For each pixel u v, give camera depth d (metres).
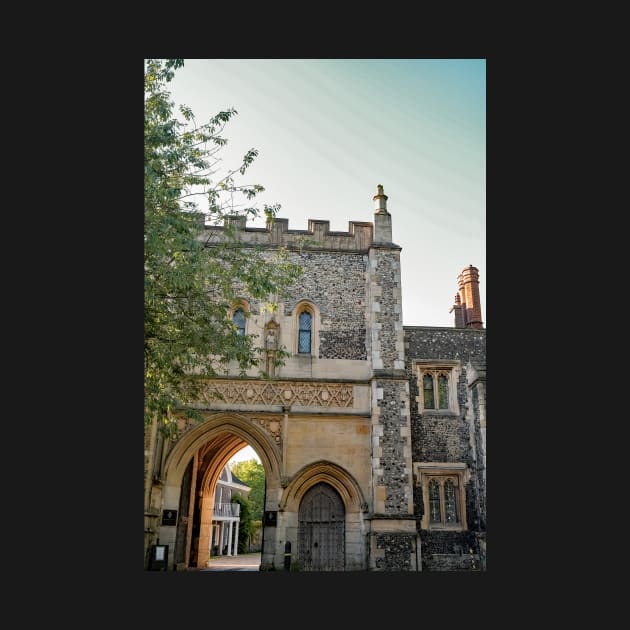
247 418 15.96
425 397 18.36
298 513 15.84
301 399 16.34
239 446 19.80
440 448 17.70
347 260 17.81
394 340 16.81
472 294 23.98
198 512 19.25
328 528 15.85
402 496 15.50
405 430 16.03
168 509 15.11
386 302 17.14
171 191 10.20
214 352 12.16
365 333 17.17
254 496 47.97
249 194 12.20
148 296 10.23
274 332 16.81
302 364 16.66
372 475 15.80
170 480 15.30
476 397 17.52
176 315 11.95
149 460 14.76
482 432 16.98
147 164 9.95
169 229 10.26
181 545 16.47
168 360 11.36
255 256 13.83
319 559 15.57
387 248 17.59
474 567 16.55
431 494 17.50
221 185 12.01
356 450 16.16
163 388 12.23
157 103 10.41
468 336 18.91
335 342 17.00
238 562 24.16
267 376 14.41
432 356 18.59
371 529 15.18
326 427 16.23
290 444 16.02
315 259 17.69
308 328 17.25
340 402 16.48
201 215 11.77
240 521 39.62
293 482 15.72
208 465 19.45
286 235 17.84
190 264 10.76
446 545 16.84
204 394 15.95
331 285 17.52
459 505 17.30
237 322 16.97
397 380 16.39
